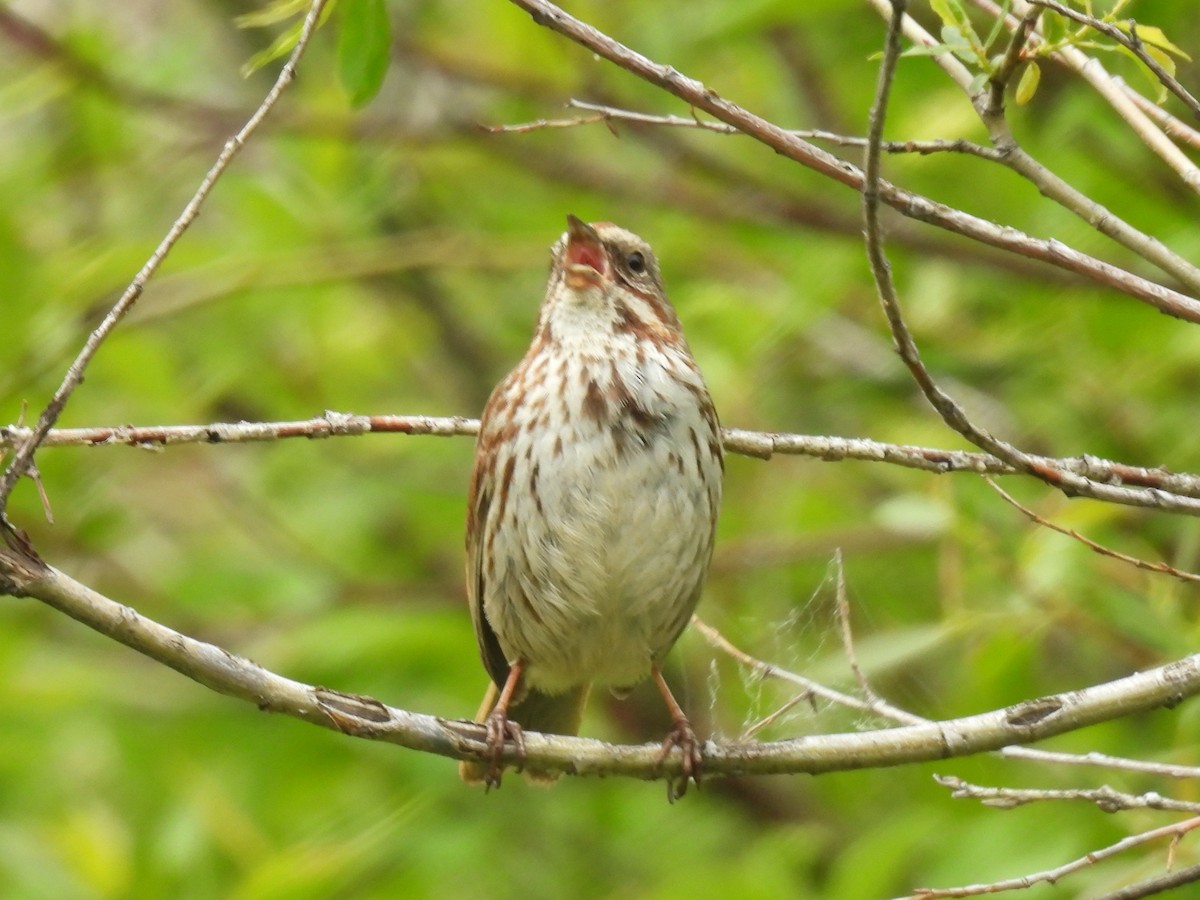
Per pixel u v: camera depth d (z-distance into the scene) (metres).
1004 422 12.10
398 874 11.68
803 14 10.97
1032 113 11.41
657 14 12.76
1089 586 10.34
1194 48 11.16
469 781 8.73
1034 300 11.91
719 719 13.09
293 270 12.48
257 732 12.20
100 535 12.20
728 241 13.04
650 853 13.09
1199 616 10.48
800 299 11.87
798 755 7.30
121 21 14.91
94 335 6.08
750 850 12.41
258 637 12.34
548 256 12.01
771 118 13.08
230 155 6.30
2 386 11.33
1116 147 11.02
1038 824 10.15
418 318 14.72
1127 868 9.77
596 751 7.56
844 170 6.71
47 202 13.45
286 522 13.38
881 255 5.95
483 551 8.81
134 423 12.24
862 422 13.00
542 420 8.46
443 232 13.45
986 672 10.29
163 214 13.65
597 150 14.02
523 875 12.88
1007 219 11.65
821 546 12.28
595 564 8.42
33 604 13.03
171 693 12.56
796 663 11.62
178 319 13.38
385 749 12.22
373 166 13.27
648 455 8.40
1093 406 11.63
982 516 11.01
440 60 12.79
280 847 11.57
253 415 13.52
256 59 7.56
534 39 12.82
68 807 11.98
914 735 7.11
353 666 12.18
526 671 9.07
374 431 7.43
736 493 13.31
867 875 10.59
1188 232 10.81
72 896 10.93
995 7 7.48
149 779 12.02
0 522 6.10
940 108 11.17
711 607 12.64
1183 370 11.56
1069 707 6.97
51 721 12.16
